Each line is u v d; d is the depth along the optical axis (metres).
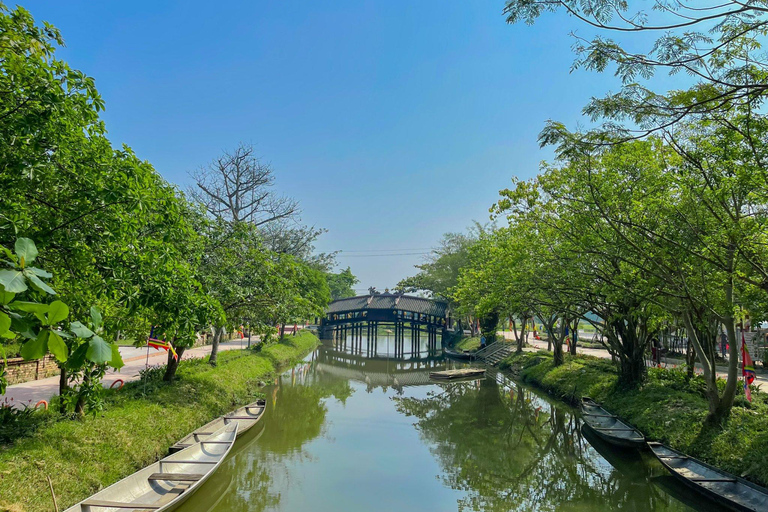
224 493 11.09
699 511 10.07
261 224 30.00
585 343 41.88
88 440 9.59
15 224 5.52
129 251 7.34
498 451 14.89
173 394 14.21
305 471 12.64
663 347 29.50
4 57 5.77
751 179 8.63
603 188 12.20
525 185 14.66
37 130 6.16
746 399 12.45
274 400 20.84
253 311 16.95
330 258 43.91
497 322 40.16
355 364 38.53
